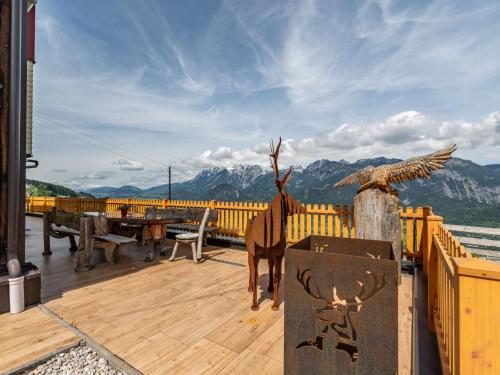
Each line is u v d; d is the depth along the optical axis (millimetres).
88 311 3205
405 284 4273
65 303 3439
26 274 3291
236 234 7180
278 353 2371
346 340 1411
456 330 1230
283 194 3211
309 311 1496
